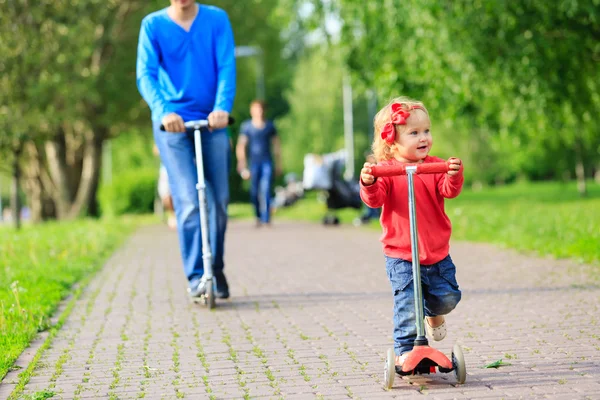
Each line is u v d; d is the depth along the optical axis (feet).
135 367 22.79
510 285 35.04
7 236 62.39
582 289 33.09
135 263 49.14
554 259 42.93
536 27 69.31
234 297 34.65
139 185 152.15
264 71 160.15
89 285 39.24
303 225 80.12
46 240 58.90
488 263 42.83
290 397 19.35
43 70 78.79
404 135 20.80
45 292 34.78
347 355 23.48
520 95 77.51
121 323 29.30
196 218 32.76
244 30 128.06
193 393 19.97
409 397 19.02
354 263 45.44
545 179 275.59
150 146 135.74
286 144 279.69
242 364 22.79
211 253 32.83
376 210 78.74
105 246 59.31
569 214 71.46
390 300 32.58
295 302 32.83
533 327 26.30
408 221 20.63
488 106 85.76
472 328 26.48
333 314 29.94
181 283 39.58
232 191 197.88
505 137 90.38
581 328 25.90
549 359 22.06
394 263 20.77
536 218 68.33
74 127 113.80
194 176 32.78
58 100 82.58
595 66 76.64
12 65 76.74
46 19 79.25
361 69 87.15
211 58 32.83
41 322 28.40
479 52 69.77
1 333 26.25
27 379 21.38
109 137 121.80
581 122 85.87
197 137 31.68
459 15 68.44
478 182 260.21
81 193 117.70
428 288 20.79
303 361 22.93
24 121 76.07
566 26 69.36
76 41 79.66
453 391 19.36
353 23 83.41
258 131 76.54
